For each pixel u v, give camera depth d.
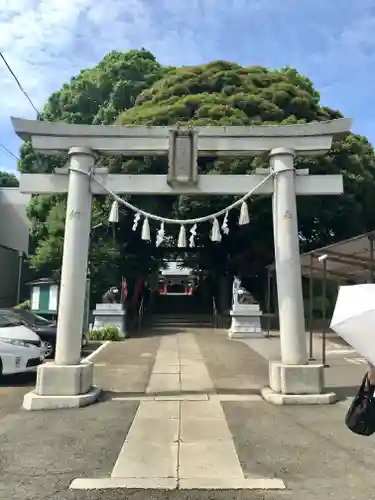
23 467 4.62
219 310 27.50
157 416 6.55
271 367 7.82
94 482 4.26
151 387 8.70
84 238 7.86
